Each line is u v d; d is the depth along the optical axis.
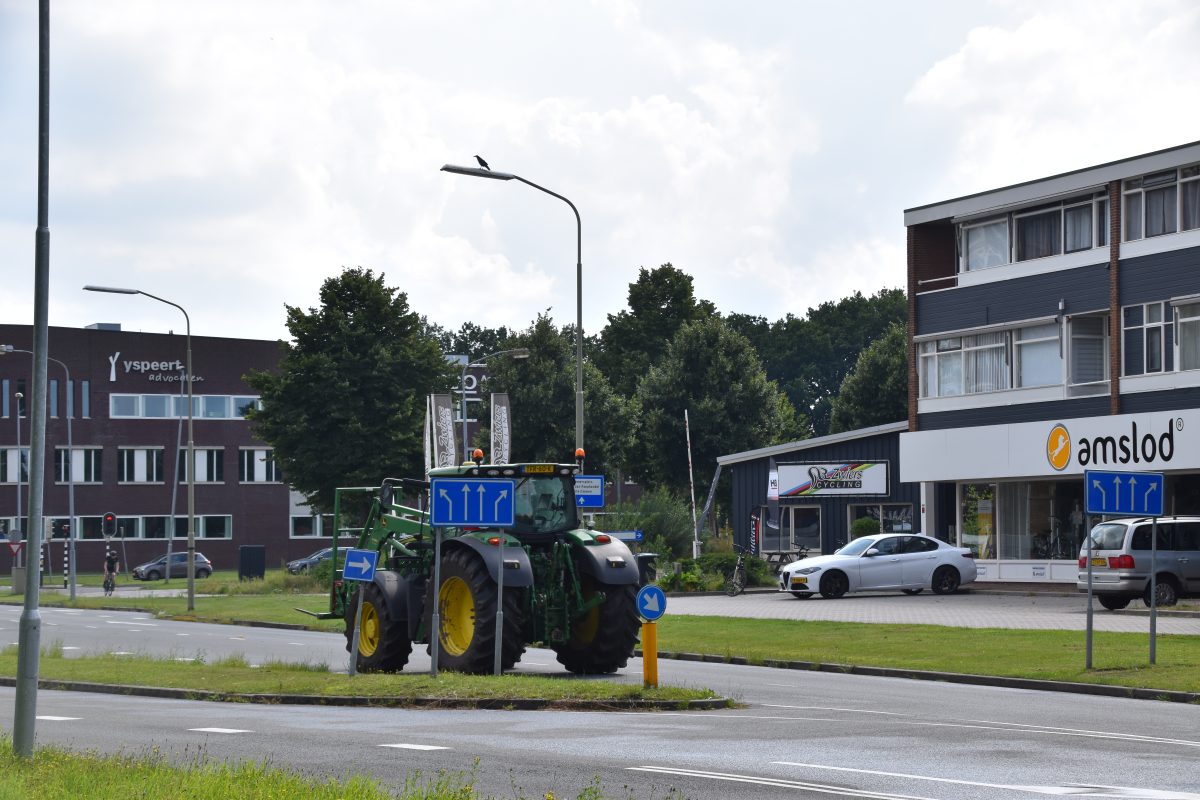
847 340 143.38
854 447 64.25
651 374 96.06
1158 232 47.62
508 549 24.25
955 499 55.50
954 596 47.94
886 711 19.03
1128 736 15.76
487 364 87.12
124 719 18.09
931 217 55.41
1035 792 11.59
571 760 13.71
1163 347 47.12
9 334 103.31
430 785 11.27
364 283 73.19
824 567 47.94
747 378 94.56
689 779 12.39
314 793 10.65
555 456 85.50
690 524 63.62
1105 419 47.91
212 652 32.47
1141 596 39.03
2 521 102.56
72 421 104.75
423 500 28.09
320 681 22.06
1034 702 20.62
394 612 25.02
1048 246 51.47
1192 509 46.59
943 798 11.30
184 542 108.19
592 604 24.84
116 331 106.50
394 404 72.00
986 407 53.31
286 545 111.25
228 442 109.75
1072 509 50.69
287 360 72.25
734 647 30.66
